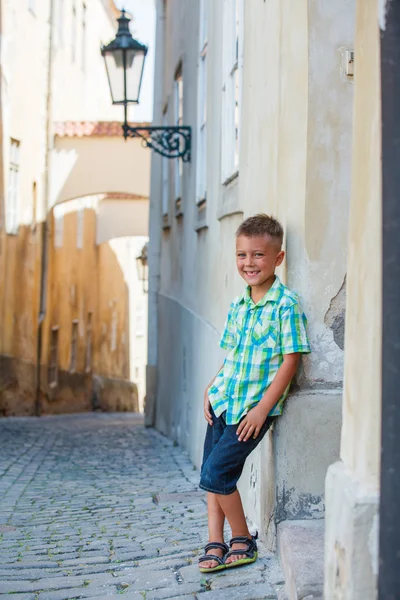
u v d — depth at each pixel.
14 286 19.11
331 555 3.03
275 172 4.88
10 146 18.70
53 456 11.20
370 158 2.79
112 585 4.22
